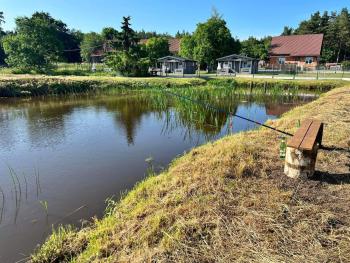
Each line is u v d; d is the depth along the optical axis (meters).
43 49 43.44
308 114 10.90
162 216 4.38
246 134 8.69
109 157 9.54
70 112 17.50
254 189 4.93
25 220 5.73
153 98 20.84
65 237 4.66
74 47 71.25
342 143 7.10
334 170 5.55
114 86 27.20
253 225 3.98
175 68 42.09
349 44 65.25
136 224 4.44
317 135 5.39
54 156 9.69
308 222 3.98
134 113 17.22
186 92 19.78
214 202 4.61
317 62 48.59
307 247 3.54
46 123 14.63
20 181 7.67
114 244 4.07
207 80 30.45
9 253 4.72
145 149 10.41
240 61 40.66
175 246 3.73
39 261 4.17
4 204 6.40
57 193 6.91
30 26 43.12
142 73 35.50
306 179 5.15
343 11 74.62
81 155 9.77
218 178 5.36
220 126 14.00
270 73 40.34
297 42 51.78
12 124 14.33
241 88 27.38
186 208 4.50
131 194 5.88
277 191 4.76
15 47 40.03
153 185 5.83
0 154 9.92
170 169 6.98
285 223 3.99
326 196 4.60
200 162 6.38
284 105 20.23
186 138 11.95
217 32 46.53
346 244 3.54
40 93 23.73
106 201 6.43
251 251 3.52
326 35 68.12
